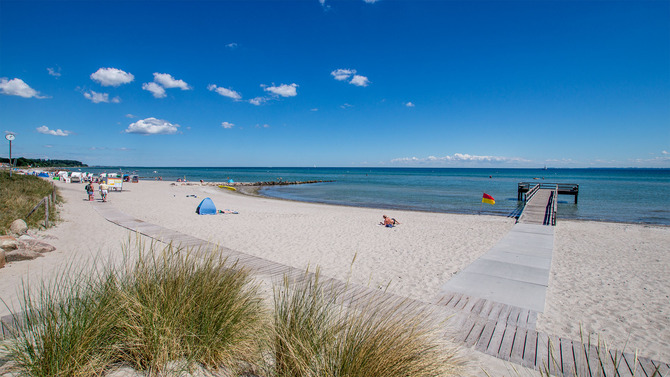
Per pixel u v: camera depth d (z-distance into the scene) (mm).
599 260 8125
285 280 2809
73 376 2145
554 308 5109
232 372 2410
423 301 5090
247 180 61062
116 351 2430
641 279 6684
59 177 35062
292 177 82812
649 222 16469
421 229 12180
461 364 2873
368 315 3002
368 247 9102
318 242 9594
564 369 3232
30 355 2148
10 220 8789
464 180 69750
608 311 5062
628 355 3598
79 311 2436
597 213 19672
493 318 4574
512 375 3074
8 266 5926
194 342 2520
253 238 9844
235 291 2893
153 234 9352
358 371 2107
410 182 60906
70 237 8594
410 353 2279
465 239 10305
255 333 2734
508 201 27312
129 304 2574
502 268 7074
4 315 3771
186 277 2896
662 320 4777
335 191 38781
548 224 13375
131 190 27031
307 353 2246
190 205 18062
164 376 2283
